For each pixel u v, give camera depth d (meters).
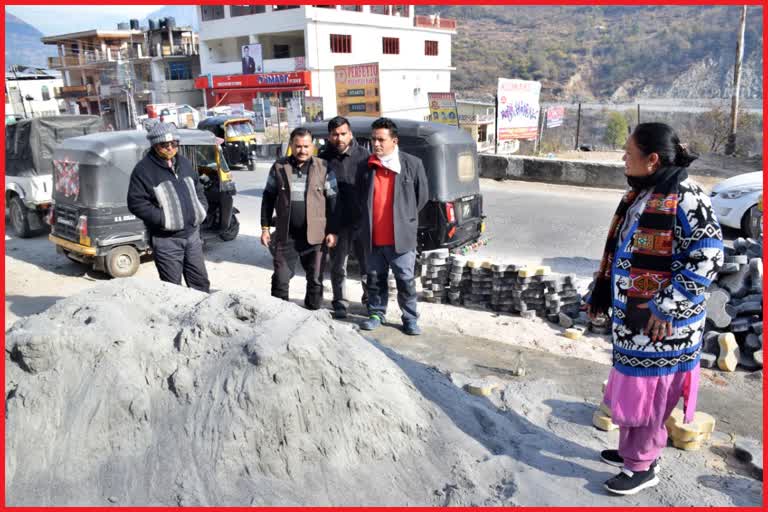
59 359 3.24
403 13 50.88
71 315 3.60
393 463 3.09
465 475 3.03
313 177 5.36
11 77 52.97
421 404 3.52
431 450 3.21
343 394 3.15
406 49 49.62
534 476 3.06
